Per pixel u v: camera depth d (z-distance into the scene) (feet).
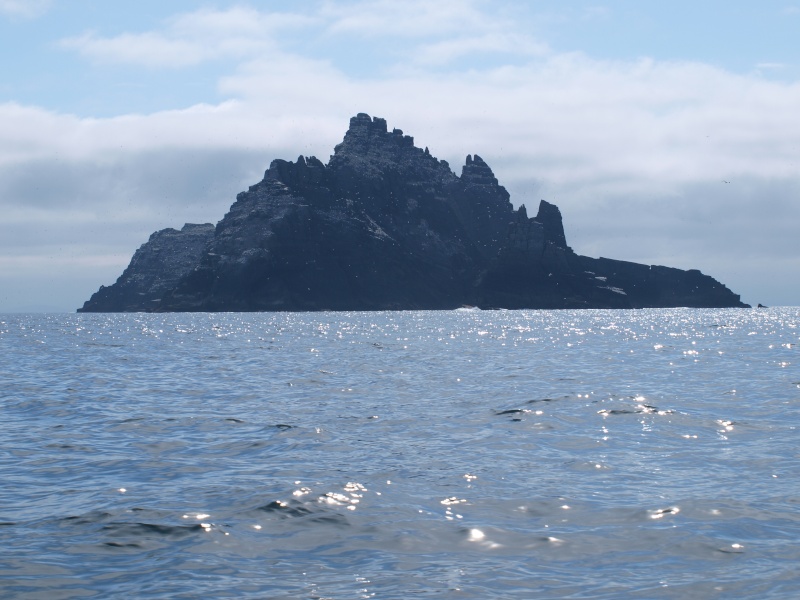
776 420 136.46
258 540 70.59
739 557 65.21
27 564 64.80
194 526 74.23
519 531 72.49
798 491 85.81
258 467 100.78
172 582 60.75
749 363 269.85
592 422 135.13
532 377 222.89
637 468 98.48
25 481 94.07
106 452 111.86
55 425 137.39
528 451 110.32
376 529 73.26
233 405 164.25
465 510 79.30
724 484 89.40
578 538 70.33
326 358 311.06
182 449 114.01
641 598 57.16
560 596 57.57
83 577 62.03
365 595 57.98
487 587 59.31
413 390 191.01
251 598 57.57
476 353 340.18
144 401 171.83
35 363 291.79
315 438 122.11
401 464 101.76
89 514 78.59
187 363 287.07
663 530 72.28
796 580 59.98
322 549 68.13
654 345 394.11
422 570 62.90
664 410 147.13
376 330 655.35
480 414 146.82
